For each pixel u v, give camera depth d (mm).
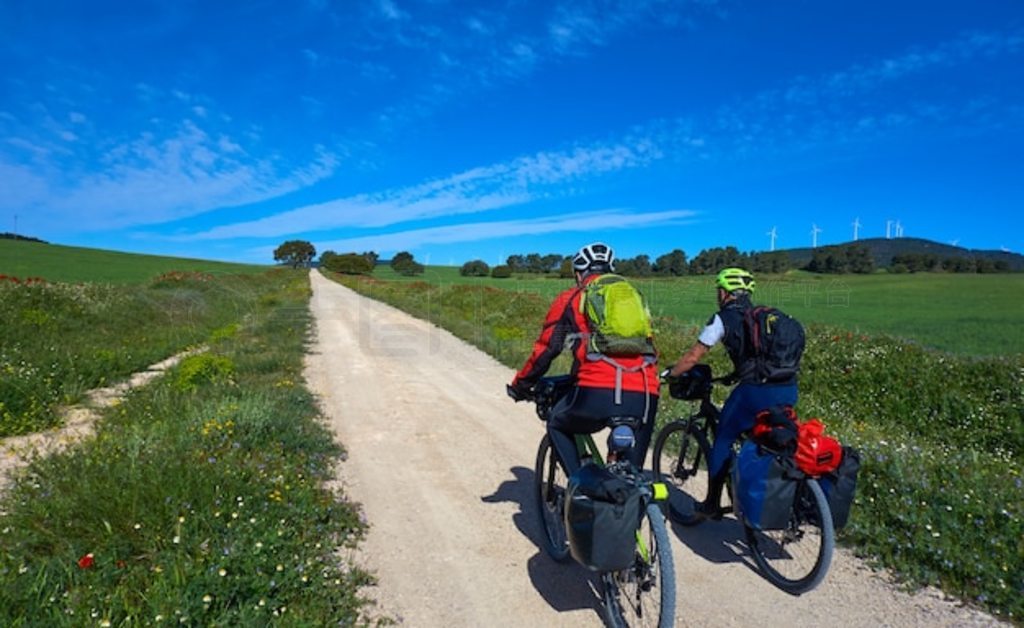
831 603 3666
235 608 3170
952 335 25016
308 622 3158
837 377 9672
